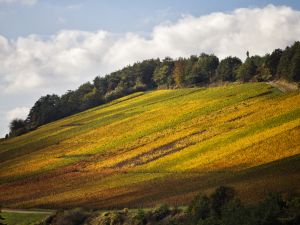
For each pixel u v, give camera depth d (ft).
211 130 412.98
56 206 301.63
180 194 262.26
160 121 493.77
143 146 424.87
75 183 360.07
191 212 183.11
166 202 245.24
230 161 326.24
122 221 224.74
